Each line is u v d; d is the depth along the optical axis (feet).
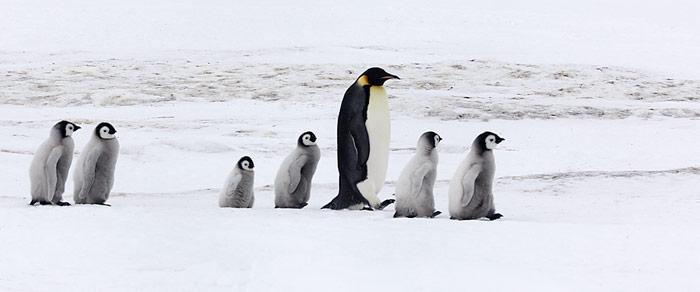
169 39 333.62
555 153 127.24
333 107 189.57
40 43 318.86
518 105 190.39
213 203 75.61
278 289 37.04
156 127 156.76
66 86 215.72
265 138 144.97
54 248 44.21
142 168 111.55
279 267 40.32
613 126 167.43
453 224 51.67
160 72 244.83
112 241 45.75
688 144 139.23
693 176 96.17
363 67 255.50
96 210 56.65
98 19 378.73
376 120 74.54
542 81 237.25
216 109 185.37
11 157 112.47
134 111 182.29
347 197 74.43
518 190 86.84
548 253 43.14
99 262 41.52
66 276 39.14
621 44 341.82
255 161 119.14
